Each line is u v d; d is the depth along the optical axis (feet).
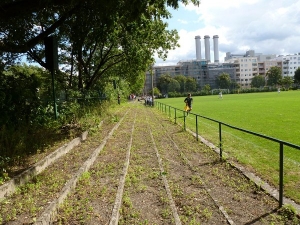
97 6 36.60
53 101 40.42
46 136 31.17
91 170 23.27
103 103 73.97
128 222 14.49
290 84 366.84
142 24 55.11
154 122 64.03
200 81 518.78
